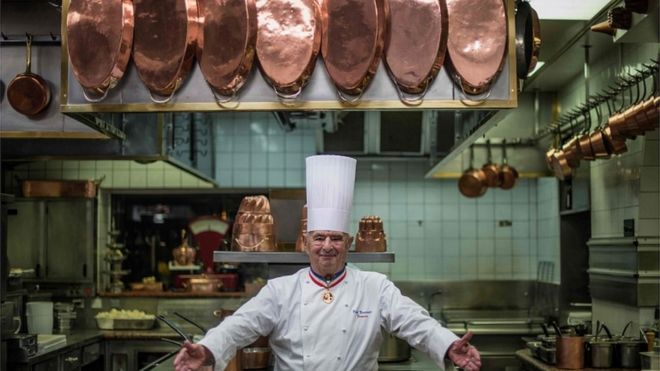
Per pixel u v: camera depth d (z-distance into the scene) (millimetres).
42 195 6992
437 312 7539
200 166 6945
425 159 7020
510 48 3043
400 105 3021
